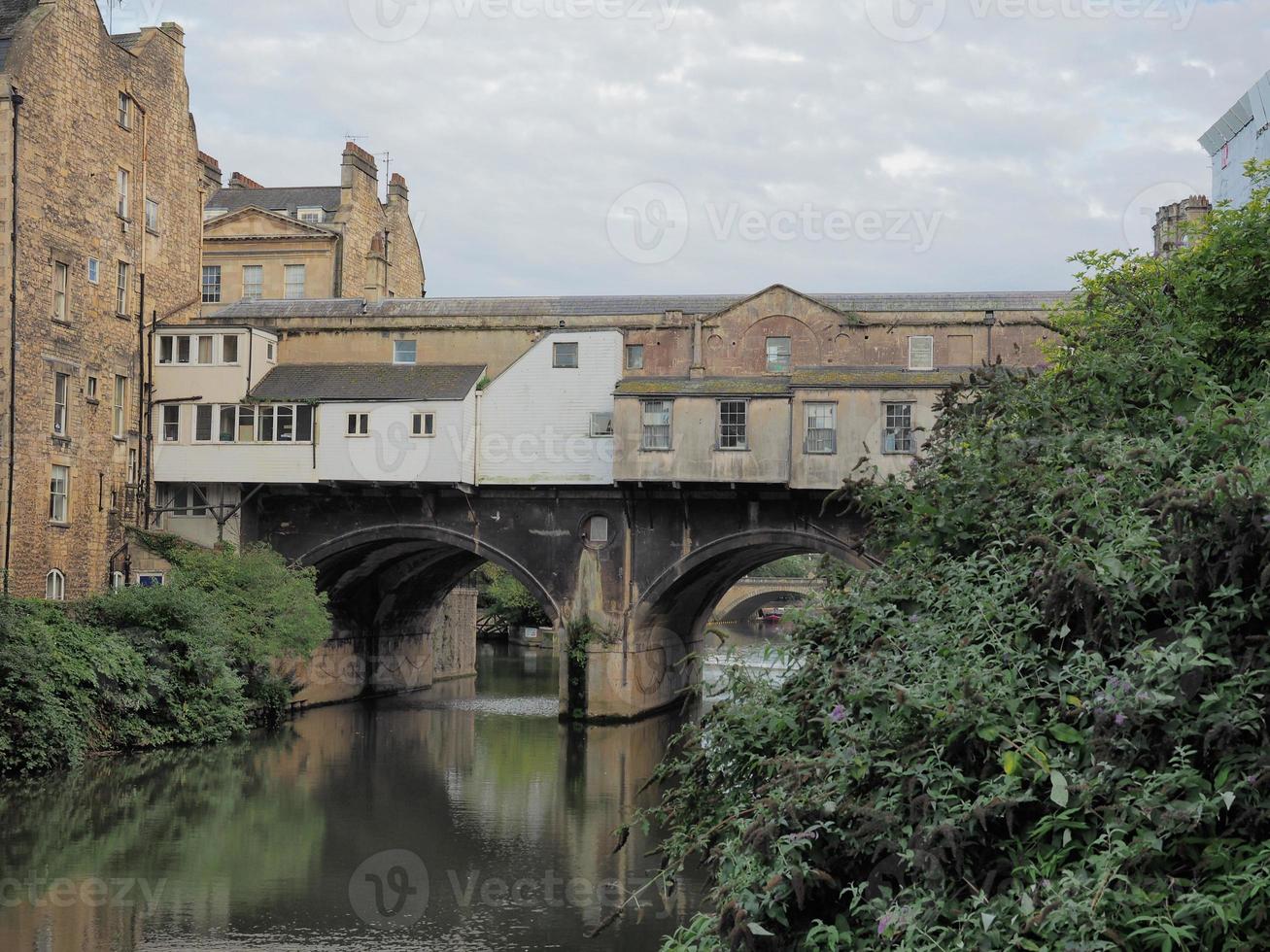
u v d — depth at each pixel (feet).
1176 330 30.94
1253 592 19.38
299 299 135.64
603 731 108.58
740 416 107.65
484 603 223.10
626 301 126.72
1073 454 26.08
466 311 127.03
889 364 112.68
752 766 24.77
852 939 18.94
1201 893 16.56
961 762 19.80
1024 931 16.66
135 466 114.21
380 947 46.19
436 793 78.13
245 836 64.39
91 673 83.25
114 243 110.83
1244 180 110.93
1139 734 18.19
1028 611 21.22
